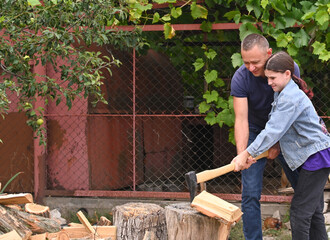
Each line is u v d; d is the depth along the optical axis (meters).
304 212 4.57
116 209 5.26
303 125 4.51
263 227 7.09
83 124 8.06
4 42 5.79
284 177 7.83
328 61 7.47
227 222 4.29
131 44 7.04
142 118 9.86
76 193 7.95
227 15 7.35
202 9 7.37
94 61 6.22
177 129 11.23
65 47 5.83
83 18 6.02
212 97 7.60
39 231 5.02
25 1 5.58
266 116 5.31
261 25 7.27
